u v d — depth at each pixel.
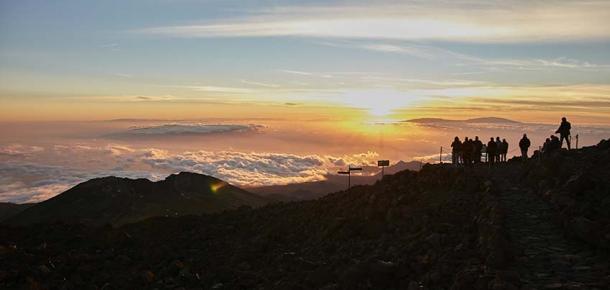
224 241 33.34
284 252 28.30
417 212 27.41
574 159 31.45
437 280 17.56
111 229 36.22
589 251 18.86
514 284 15.80
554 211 23.88
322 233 29.48
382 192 33.41
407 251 21.59
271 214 38.72
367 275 19.11
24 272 25.52
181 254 30.34
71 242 32.72
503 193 28.95
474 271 16.91
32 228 35.78
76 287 24.47
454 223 24.14
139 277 25.45
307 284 21.22
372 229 27.31
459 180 30.84
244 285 23.42
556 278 16.47
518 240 20.45
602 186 24.27
